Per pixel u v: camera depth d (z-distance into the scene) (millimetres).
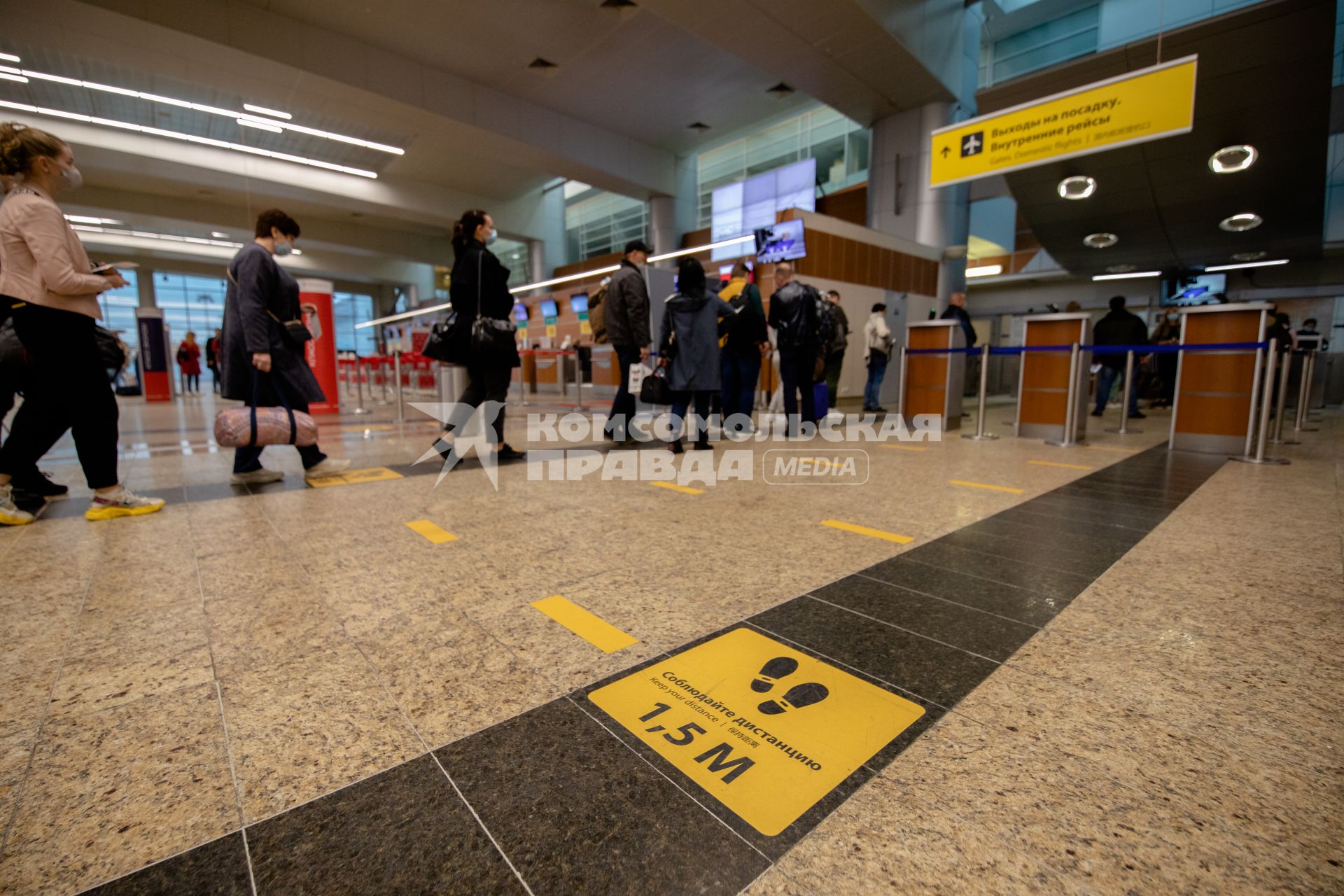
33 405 2627
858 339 10148
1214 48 6930
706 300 4293
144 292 22156
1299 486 3289
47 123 11992
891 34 9055
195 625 1571
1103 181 9461
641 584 1852
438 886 796
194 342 16547
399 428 6285
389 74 10914
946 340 5992
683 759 1044
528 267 21500
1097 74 7535
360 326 26344
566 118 13742
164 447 4914
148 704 1210
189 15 8820
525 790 970
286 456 4383
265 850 852
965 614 1635
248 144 14023
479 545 2256
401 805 938
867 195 14055
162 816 914
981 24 12242
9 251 2316
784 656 1404
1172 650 1429
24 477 2838
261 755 1056
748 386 5289
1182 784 972
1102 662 1371
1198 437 4656
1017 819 902
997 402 10492
